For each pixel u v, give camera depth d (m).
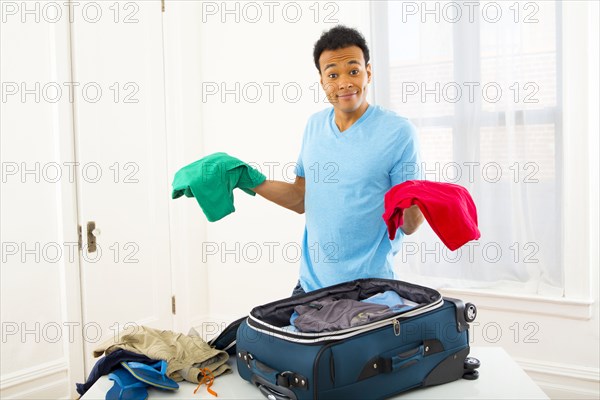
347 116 1.58
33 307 2.43
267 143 3.12
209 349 1.34
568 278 2.37
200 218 3.31
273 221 3.14
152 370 1.24
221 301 3.35
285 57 3.03
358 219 1.53
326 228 1.58
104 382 1.28
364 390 1.12
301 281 1.70
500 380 1.25
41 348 2.46
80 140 2.57
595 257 2.33
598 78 2.27
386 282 1.43
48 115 2.45
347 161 1.54
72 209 2.54
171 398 1.21
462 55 2.48
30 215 2.40
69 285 2.54
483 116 2.46
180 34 3.12
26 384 2.40
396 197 1.32
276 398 1.15
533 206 2.41
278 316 1.31
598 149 2.29
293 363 1.10
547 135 2.36
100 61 2.67
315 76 2.95
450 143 2.54
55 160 2.48
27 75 2.37
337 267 1.58
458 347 1.25
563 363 2.42
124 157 2.82
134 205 2.89
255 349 1.20
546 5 2.31
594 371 2.36
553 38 2.32
